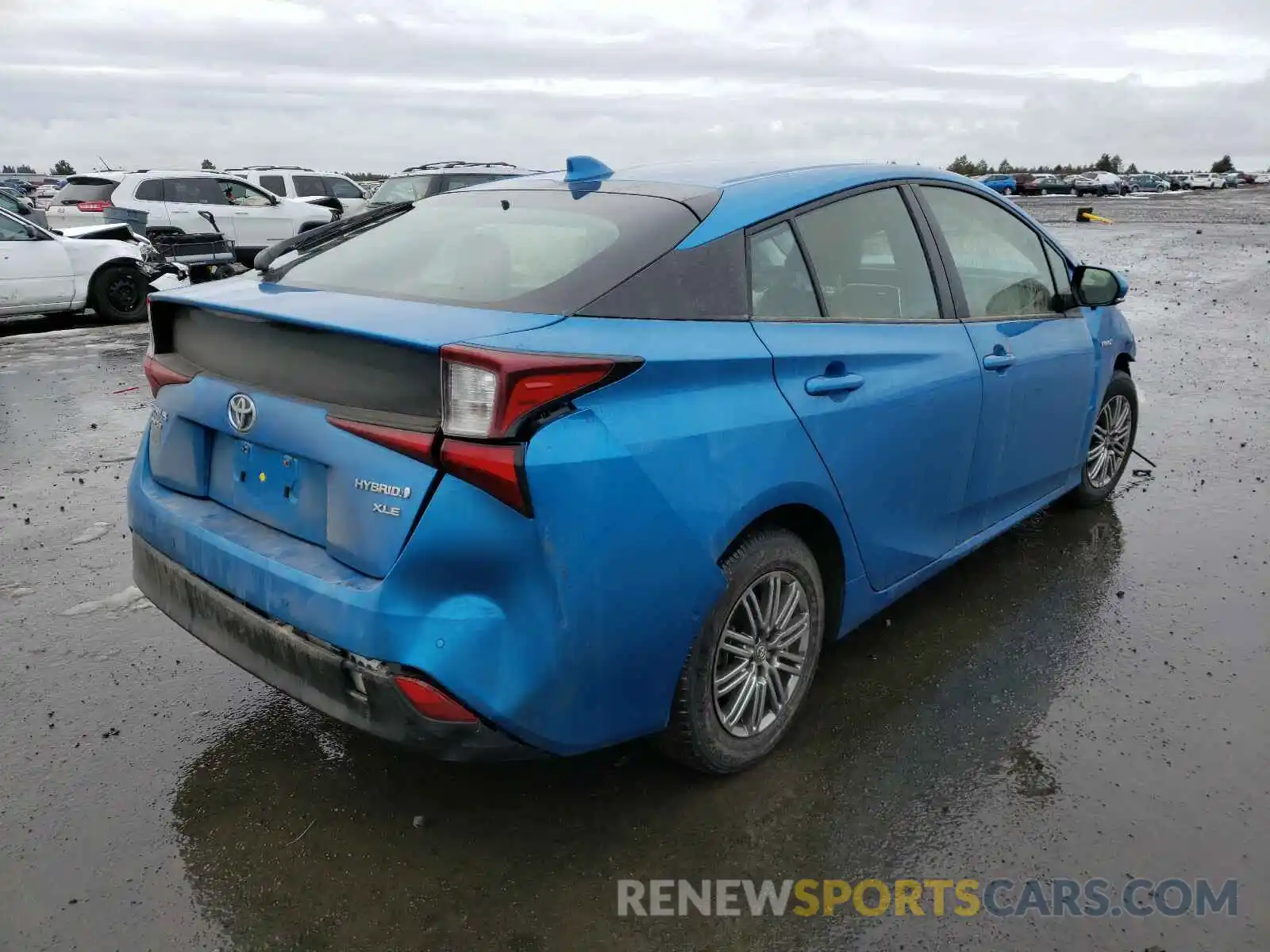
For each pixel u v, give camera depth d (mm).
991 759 2932
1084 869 2486
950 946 2256
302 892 2396
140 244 12312
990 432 3613
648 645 2391
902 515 3230
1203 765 2908
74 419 6902
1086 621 3820
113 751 2959
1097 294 4246
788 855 2531
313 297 2572
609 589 2260
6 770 2855
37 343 10258
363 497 2205
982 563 4375
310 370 2346
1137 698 3271
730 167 3188
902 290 3316
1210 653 3576
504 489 2084
